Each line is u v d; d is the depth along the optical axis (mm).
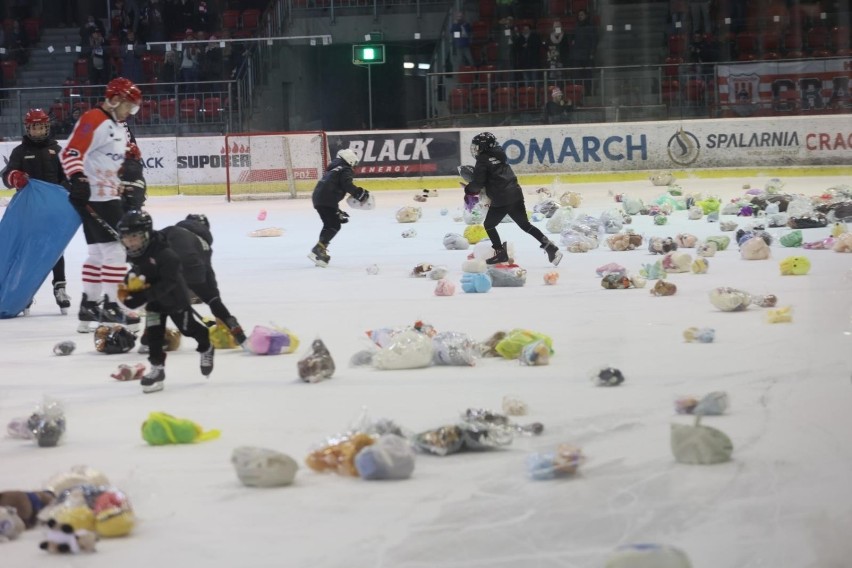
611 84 29188
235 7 36500
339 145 28172
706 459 4871
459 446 5281
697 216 18406
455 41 33031
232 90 31500
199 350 7227
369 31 33688
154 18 34375
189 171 28750
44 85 34719
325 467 5055
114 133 9625
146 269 6863
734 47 31484
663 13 32656
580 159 27906
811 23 31297
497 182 12609
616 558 3480
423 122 31688
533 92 29656
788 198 18203
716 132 27594
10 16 35969
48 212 10891
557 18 33219
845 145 27203
